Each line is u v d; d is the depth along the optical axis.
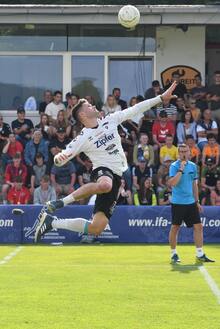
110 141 10.71
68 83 29.78
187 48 29.92
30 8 27.67
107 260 17.41
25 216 22.09
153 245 21.38
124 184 24.27
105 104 27.84
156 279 14.23
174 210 16.92
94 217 10.46
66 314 10.81
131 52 29.84
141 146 25.55
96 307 11.34
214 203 24.70
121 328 9.86
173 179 16.80
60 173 25.05
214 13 27.66
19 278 14.32
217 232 22.11
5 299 12.00
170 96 11.20
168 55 29.91
